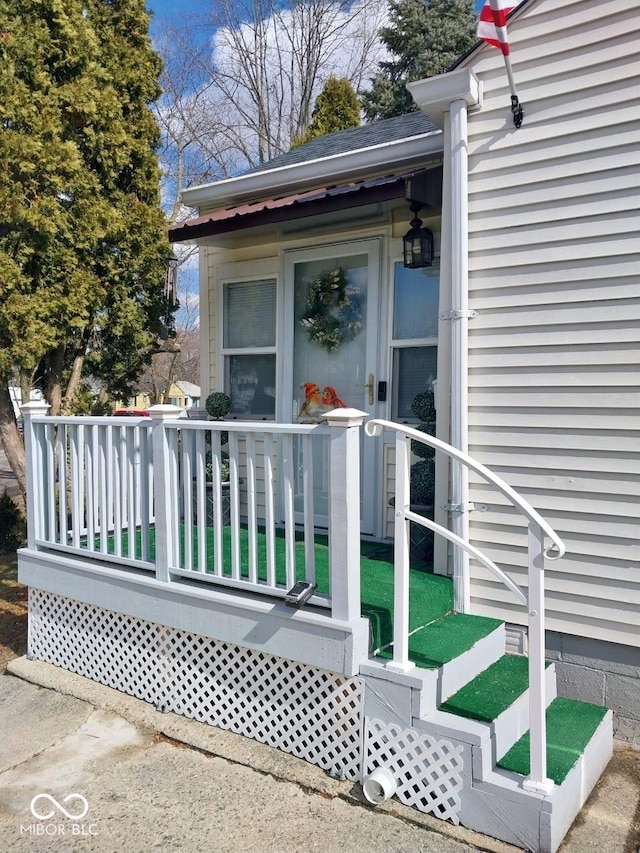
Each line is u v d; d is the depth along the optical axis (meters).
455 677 3.17
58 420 4.42
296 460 5.56
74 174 5.71
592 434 3.49
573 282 3.52
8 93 5.29
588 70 3.44
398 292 4.98
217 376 6.16
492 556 3.80
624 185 3.37
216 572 3.62
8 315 5.44
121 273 6.86
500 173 3.71
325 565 4.04
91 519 4.26
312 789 3.13
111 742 3.64
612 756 3.37
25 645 5.11
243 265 5.89
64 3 5.81
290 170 5.29
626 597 3.42
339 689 3.18
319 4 20.19
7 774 3.33
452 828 2.78
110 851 2.75
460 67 3.81
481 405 3.81
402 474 2.96
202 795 3.12
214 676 3.74
